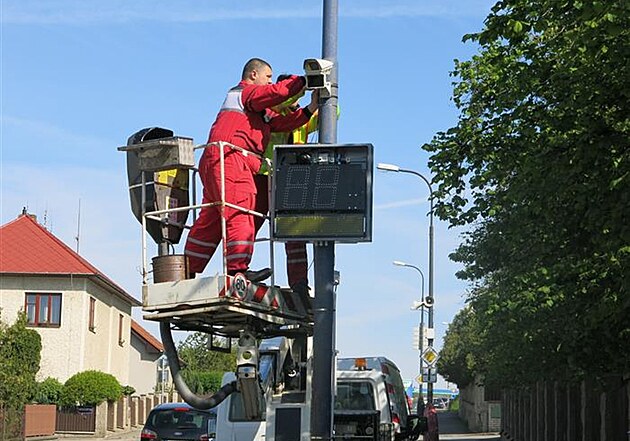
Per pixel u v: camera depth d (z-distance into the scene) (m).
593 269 14.91
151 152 8.75
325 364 9.22
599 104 12.87
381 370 17.52
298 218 8.91
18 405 43.22
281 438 10.53
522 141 15.35
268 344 10.87
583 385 23.27
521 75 14.30
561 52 14.07
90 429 51.41
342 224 8.87
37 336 45.81
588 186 13.04
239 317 8.78
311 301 9.77
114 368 64.56
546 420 34.19
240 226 8.60
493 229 20.66
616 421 19.39
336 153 9.02
